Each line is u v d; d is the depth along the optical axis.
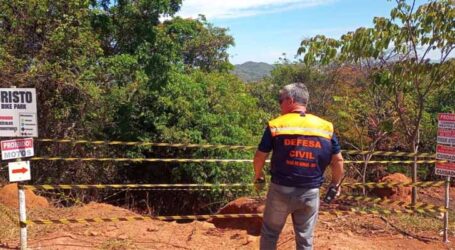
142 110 13.67
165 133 13.24
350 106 11.99
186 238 6.06
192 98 13.79
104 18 13.62
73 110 12.34
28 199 7.72
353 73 13.25
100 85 12.89
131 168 13.86
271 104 20.97
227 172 13.20
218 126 13.84
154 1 13.45
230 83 16.69
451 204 9.73
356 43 7.99
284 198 4.32
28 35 11.61
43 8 11.25
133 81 13.45
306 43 8.52
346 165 11.67
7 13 11.34
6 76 10.87
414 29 7.80
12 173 5.12
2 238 5.69
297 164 4.28
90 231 6.04
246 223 6.80
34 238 5.77
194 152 13.40
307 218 4.43
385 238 6.35
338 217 7.21
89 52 12.03
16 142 5.09
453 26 7.54
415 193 8.30
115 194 12.94
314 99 13.44
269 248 4.55
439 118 6.20
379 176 12.19
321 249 5.66
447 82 7.87
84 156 12.78
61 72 11.29
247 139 14.46
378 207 8.09
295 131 4.30
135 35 13.75
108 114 13.27
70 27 11.45
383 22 7.87
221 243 5.94
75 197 11.04
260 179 4.61
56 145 12.32
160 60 13.44
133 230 6.15
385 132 10.39
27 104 5.07
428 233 6.68
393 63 8.10
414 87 8.39
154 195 13.78
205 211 13.47
